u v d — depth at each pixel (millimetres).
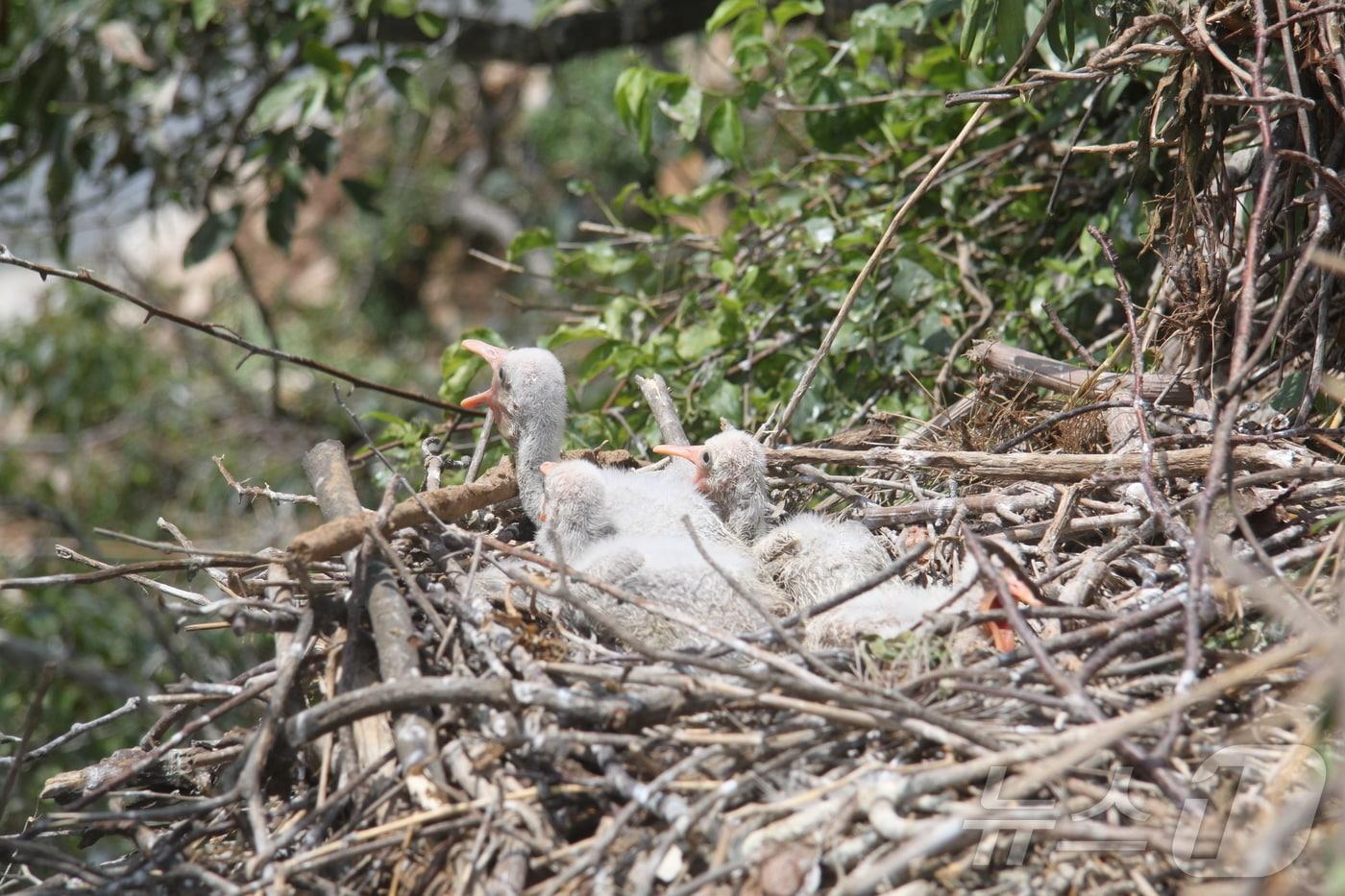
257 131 13953
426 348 28719
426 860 5961
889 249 11594
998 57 11383
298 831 6043
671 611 6578
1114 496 8242
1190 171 8641
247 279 15891
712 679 6328
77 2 15359
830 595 7414
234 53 16656
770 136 18250
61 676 15539
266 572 8398
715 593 7441
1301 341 8930
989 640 6863
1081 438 8992
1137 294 10500
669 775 5766
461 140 30594
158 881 6105
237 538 21234
